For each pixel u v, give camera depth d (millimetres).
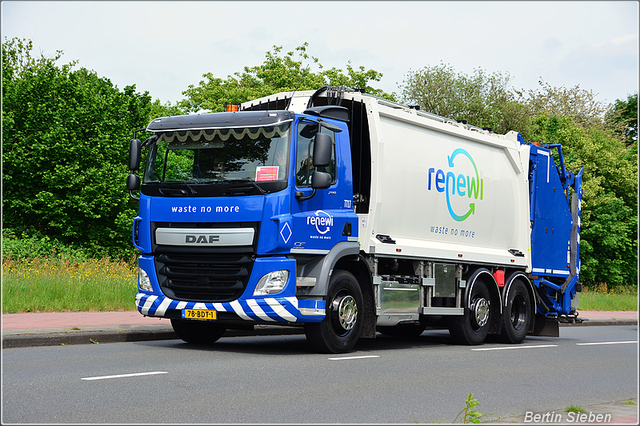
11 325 11141
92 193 28109
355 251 10383
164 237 9969
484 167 14047
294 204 9547
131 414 5527
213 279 9688
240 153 9734
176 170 10039
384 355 10398
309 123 9891
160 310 9922
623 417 6230
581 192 16703
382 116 11438
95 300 15117
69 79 30688
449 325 13070
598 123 53250
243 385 7008
